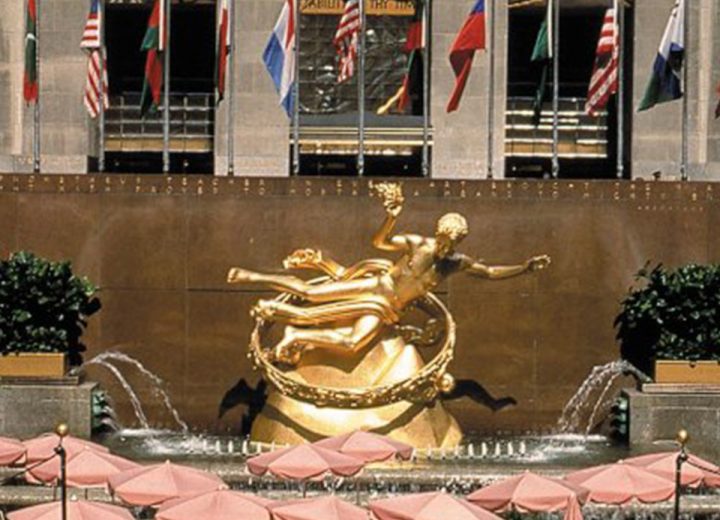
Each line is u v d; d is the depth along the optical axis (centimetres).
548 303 4488
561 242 4500
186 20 6334
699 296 4341
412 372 4116
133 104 6131
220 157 5634
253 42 5569
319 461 3438
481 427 4475
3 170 5575
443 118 5622
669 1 5625
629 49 5734
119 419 4494
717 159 5675
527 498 3167
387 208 4141
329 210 4500
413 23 5419
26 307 4353
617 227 4503
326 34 5847
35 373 4331
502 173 5631
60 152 5650
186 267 4494
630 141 5725
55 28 5616
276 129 5603
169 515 3009
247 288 4484
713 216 4512
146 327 4494
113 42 6231
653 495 3294
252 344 4131
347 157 5956
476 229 4494
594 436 4447
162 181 4503
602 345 4494
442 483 3797
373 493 3769
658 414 4319
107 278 4500
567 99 6134
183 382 4488
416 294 4153
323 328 4166
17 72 5678
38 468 3388
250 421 4472
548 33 5003
